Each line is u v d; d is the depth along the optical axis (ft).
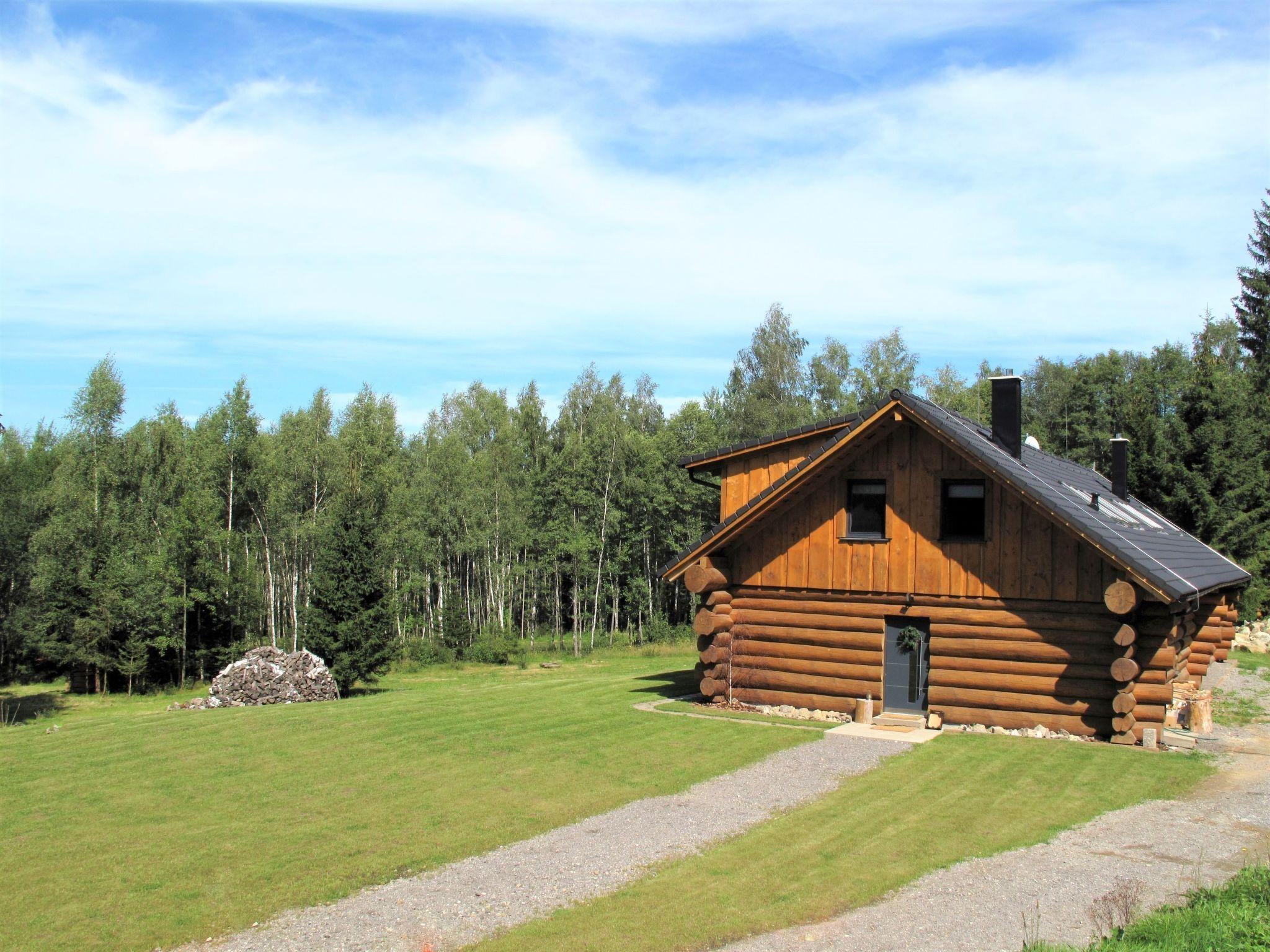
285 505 149.18
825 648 61.36
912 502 59.00
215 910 28.89
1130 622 52.47
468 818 38.14
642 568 188.44
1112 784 43.57
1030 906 28.78
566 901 29.32
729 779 44.50
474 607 188.03
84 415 145.07
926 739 53.67
